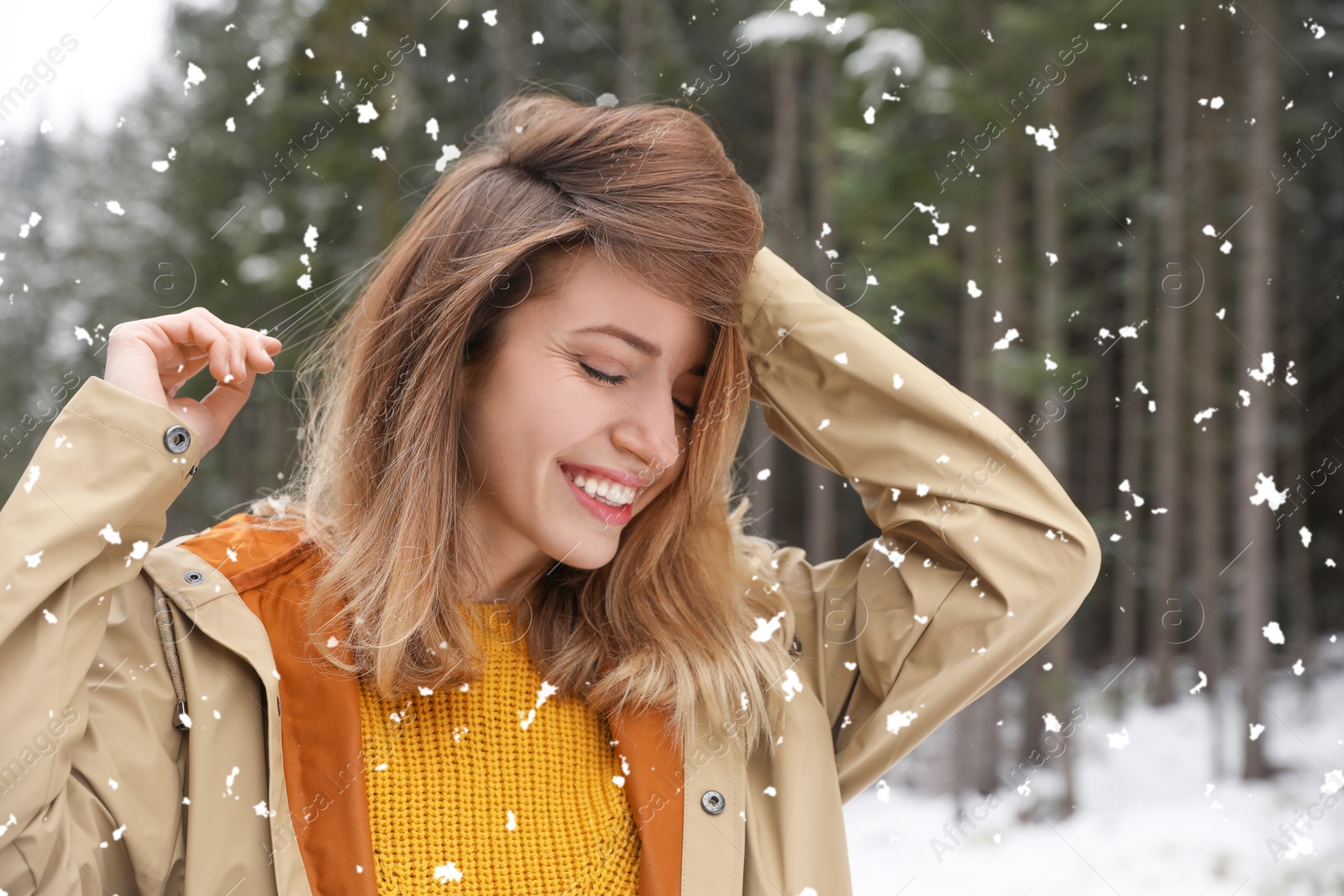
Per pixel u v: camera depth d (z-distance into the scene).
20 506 0.81
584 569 0.99
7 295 7.72
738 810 1.00
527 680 1.02
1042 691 7.40
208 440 0.92
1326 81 8.47
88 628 0.81
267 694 0.87
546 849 0.96
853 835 6.65
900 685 1.07
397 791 0.93
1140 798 6.99
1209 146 7.91
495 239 0.96
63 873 0.77
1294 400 9.30
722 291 0.97
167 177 6.67
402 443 0.96
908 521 1.07
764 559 1.18
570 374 0.94
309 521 0.99
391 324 1.00
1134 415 8.95
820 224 7.71
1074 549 1.03
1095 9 6.22
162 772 0.84
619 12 8.16
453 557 0.97
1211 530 8.04
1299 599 9.58
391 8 6.46
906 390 1.05
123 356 0.88
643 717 1.02
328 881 0.85
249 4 6.46
